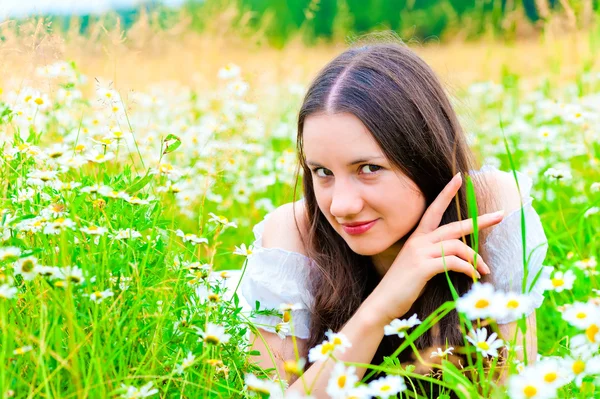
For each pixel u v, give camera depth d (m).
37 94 1.88
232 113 2.71
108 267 1.27
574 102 3.83
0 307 1.13
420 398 1.41
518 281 1.67
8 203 1.44
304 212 1.82
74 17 2.75
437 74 1.73
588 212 2.23
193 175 2.64
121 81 3.49
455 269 1.49
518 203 1.73
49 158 1.47
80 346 1.08
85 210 1.42
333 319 1.72
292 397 1.10
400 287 1.49
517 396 1.04
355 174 1.48
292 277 1.75
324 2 10.64
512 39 5.79
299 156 1.71
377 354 1.70
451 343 1.60
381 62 1.57
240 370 1.36
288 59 6.00
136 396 1.09
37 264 1.21
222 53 4.85
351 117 1.46
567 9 4.23
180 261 1.44
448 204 1.57
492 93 4.82
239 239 2.95
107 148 1.64
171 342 1.29
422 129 1.54
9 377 1.12
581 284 2.17
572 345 1.10
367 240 1.52
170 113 3.93
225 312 1.38
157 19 3.95
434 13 9.53
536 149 3.38
